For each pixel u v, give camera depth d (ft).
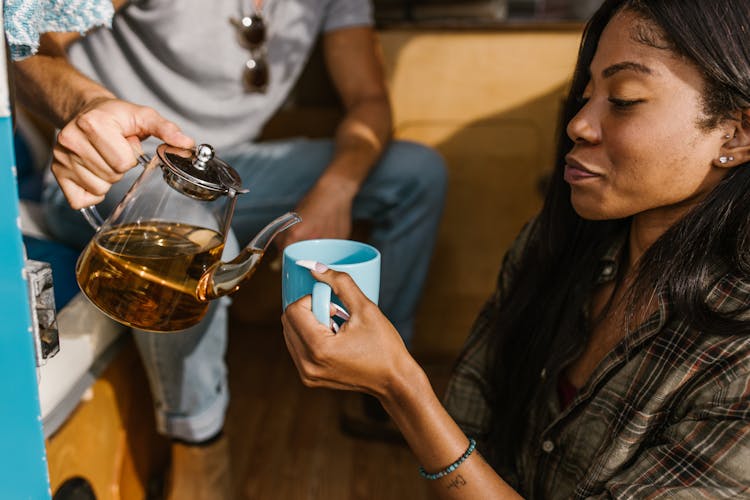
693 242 2.49
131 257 2.50
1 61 1.94
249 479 5.21
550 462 3.01
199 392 4.05
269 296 7.19
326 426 5.93
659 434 2.58
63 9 2.77
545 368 3.11
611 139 2.48
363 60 5.57
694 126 2.35
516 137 6.27
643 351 2.62
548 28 5.97
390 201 5.32
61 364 3.28
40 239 4.32
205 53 4.79
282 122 6.36
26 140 5.90
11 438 2.16
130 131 2.82
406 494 5.13
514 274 3.58
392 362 2.36
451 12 6.32
